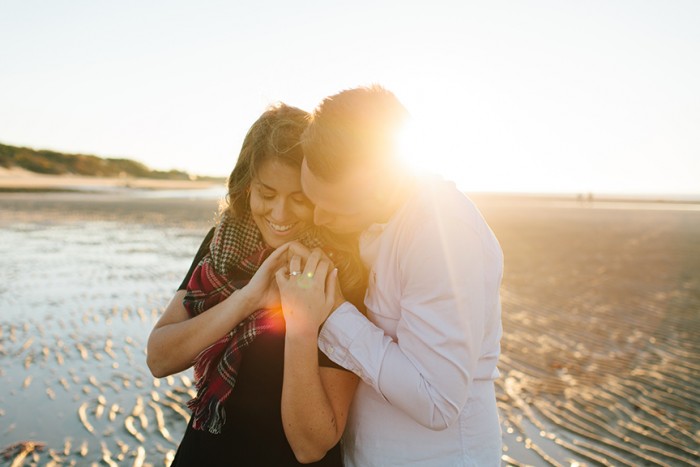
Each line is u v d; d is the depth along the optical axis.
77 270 10.10
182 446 1.58
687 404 4.44
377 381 1.30
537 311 7.57
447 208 1.32
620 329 6.68
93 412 4.13
